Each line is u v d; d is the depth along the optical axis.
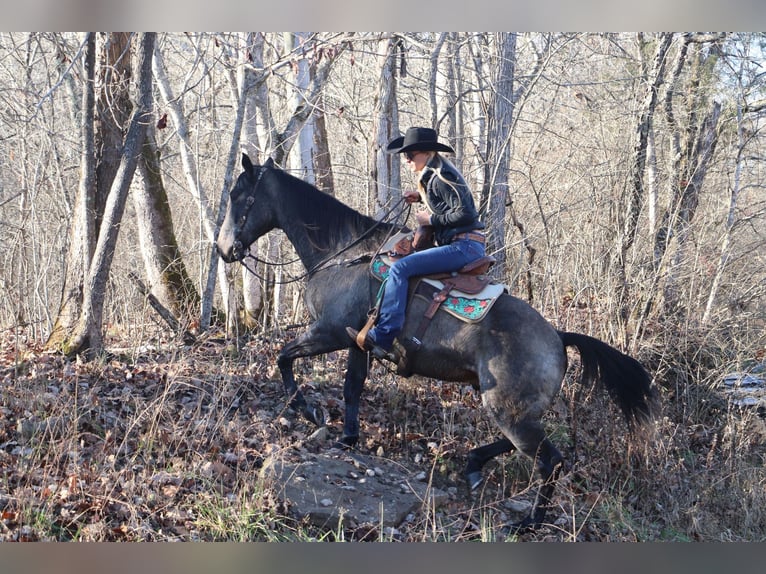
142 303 8.91
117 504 4.83
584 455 6.76
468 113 13.59
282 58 7.89
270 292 9.51
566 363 5.54
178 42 11.11
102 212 7.88
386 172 8.93
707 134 10.30
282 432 6.14
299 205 6.20
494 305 5.47
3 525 4.42
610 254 8.58
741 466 6.76
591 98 10.45
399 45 9.18
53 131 8.66
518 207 10.15
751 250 9.79
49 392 6.17
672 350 8.28
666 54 10.28
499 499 5.97
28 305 8.52
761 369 8.61
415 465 6.23
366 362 6.17
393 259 5.70
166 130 11.91
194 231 11.88
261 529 4.96
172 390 6.27
